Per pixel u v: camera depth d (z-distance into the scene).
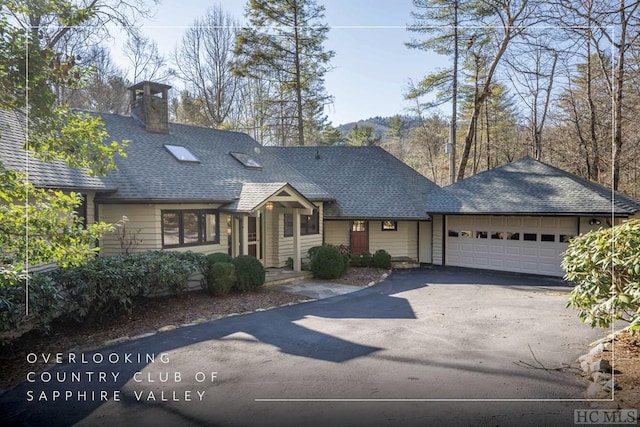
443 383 5.23
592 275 5.87
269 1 21.56
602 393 4.69
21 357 6.21
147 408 4.67
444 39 20.47
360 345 6.76
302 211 13.34
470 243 15.98
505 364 5.82
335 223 16.73
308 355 6.31
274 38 22.52
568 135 24.00
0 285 4.65
